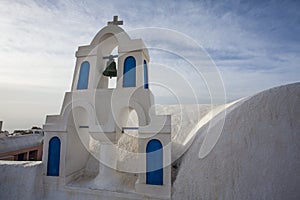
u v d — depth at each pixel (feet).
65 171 22.21
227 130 19.60
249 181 16.87
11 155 46.93
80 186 21.58
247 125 18.65
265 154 17.01
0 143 46.98
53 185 22.12
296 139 16.52
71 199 21.26
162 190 18.70
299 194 15.11
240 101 22.33
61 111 23.54
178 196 18.53
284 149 16.57
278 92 18.98
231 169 17.92
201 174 19.04
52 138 23.34
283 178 15.84
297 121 17.07
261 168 16.78
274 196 15.64
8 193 21.72
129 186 20.98
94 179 22.86
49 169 22.81
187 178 19.43
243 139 18.30
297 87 18.63
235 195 17.01
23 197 21.33
